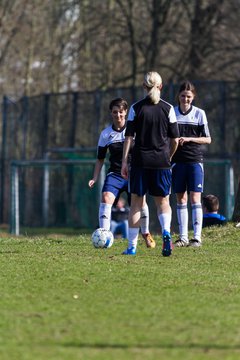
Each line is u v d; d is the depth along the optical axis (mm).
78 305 24000
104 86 129250
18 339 20016
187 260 32312
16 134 99812
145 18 123625
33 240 40969
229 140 82125
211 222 43281
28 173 91688
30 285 27000
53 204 90312
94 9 125500
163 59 124375
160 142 31969
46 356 18406
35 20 140500
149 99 31859
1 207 100000
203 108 83375
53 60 136000
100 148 37156
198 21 112875
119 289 26359
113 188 37031
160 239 40250
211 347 19203
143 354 18578
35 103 97125
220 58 114438
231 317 22531
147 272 29234
